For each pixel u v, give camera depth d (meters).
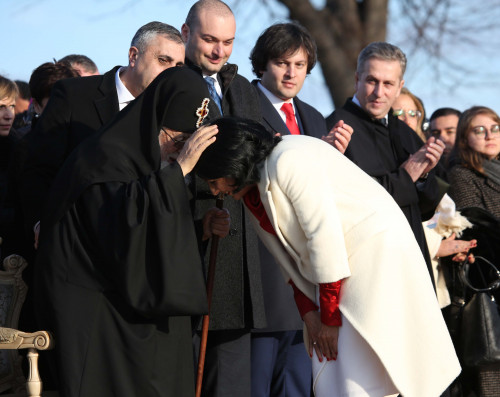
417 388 11.01
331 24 38.94
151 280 10.54
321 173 11.04
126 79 13.02
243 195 11.77
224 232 12.51
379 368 11.21
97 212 10.73
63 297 10.74
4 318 12.40
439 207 16.53
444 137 21.38
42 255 10.99
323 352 11.41
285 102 15.14
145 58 12.74
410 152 16.12
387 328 10.91
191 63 14.18
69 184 10.93
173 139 11.45
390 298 10.98
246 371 13.40
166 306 10.44
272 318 13.72
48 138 12.62
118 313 10.74
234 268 13.11
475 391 16.38
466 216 16.84
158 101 11.34
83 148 11.16
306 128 15.27
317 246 10.82
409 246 11.27
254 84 15.41
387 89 15.67
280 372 14.28
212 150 10.94
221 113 13.92
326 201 10.89
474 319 15.98
